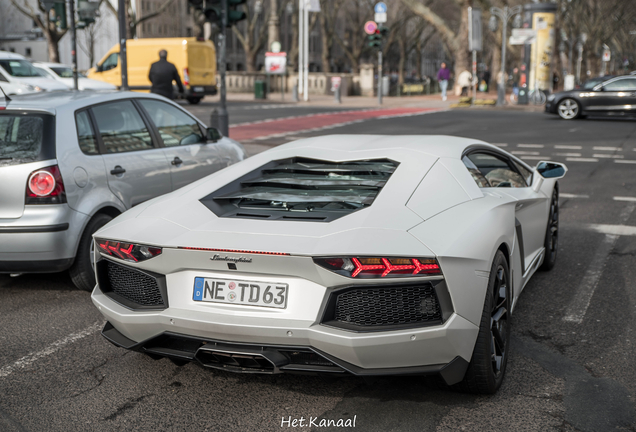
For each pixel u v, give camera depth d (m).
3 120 4.89
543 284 5.11
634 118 21.42
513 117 21.98
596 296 4.79
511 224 3.55
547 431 2.87
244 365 2.94
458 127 18.25
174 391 3.34
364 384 3.36
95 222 5.01
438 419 2.99
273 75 41.56
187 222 3.17
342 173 3.64
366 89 41.28
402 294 2.79
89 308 4.73
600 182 9.93
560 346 3.87
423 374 2.83
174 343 3.07
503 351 3.31
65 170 4.77
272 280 2.86
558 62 45.44
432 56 108.88
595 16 55.56
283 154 4.04
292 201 3.28
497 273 3.27
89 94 5.50
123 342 3.18
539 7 27.94
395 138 4.16
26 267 4.69
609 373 3.48
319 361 2.85
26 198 4.62
